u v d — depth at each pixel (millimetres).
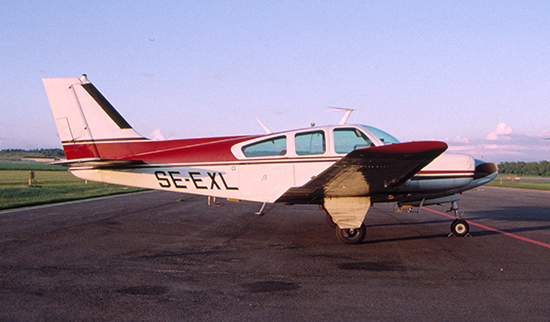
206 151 7141
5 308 3279
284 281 4148
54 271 4461
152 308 3316
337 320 3066
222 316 3145
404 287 3949
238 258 5219
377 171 5652
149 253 5469
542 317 3139
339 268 4719
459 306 3391
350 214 6340
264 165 6918
